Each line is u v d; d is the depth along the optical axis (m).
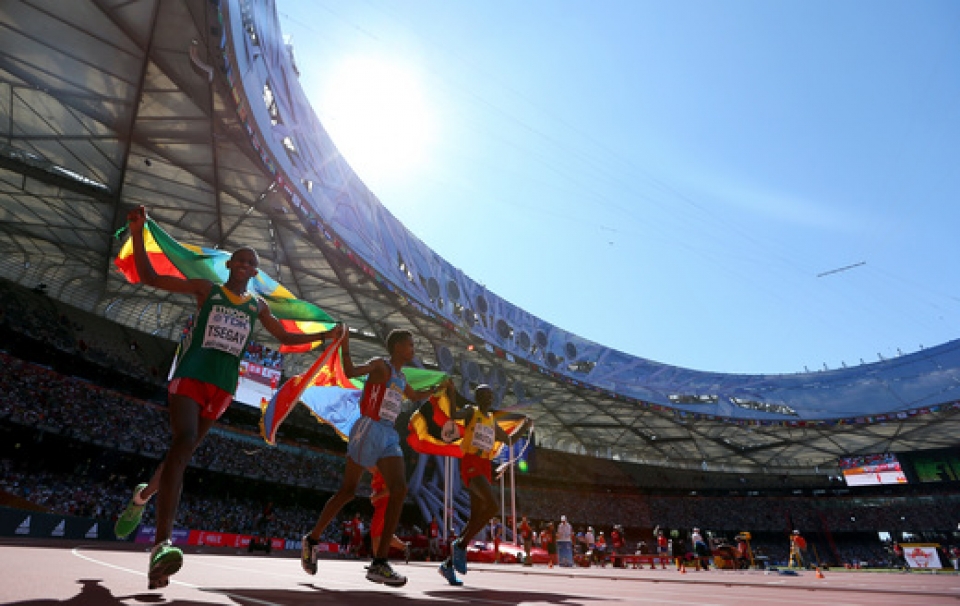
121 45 19.75
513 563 17.02
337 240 31.91
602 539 22.83
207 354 2.85
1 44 19.88
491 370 51.41
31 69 21.19
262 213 31.55
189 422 2.66
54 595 1.99
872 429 61.56
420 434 6.20
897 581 8.80
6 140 25.78
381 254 36.94
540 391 55.94
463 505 42.72
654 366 61.53
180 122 24.00
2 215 32.09
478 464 5.14
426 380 5.25
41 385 30.55
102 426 32.72
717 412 58.81
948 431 61.53
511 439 5.92
